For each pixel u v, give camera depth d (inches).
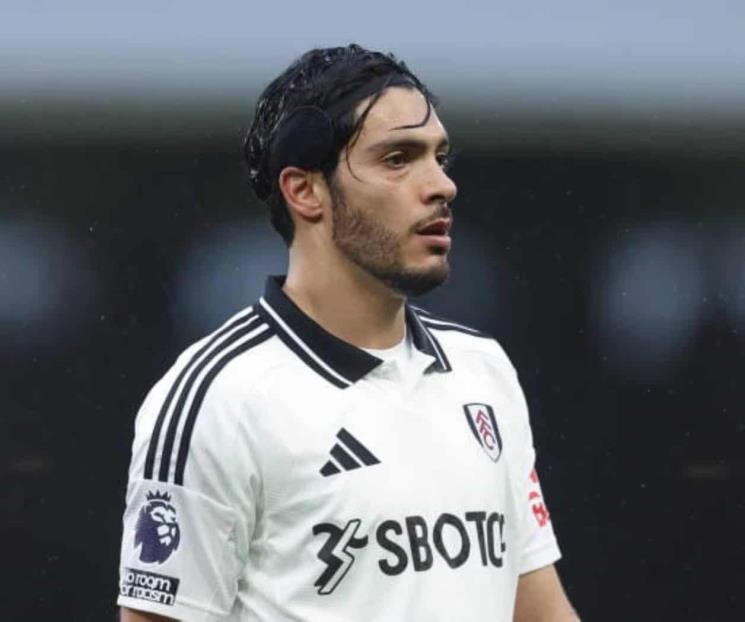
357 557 253.9
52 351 447.2
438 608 255.3
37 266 447.8
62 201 449.1
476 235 461.1
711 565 464.1
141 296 450.3
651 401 464.4
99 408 447.5
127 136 450.3
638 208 465.1
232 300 450.6
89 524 446.6
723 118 466.6
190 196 451.2
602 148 464.4
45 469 446.9
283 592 256.8
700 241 465.7
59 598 445.4
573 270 463.2
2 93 448.1
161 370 448.8
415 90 264.4
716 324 465.4
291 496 255.9
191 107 451.8
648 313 464.4
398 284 262.5
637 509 463.5
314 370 264.1
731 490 464.4
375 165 259.9
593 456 462.0
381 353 272.2
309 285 272.1
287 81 271.6
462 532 261.3
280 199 274.2
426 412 268.5
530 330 461.1
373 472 257.0
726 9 466.6
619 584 462.6
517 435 284.8
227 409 257.4
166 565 259.8
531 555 291.1
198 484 257.3
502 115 463.2
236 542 258.1
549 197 463.5
